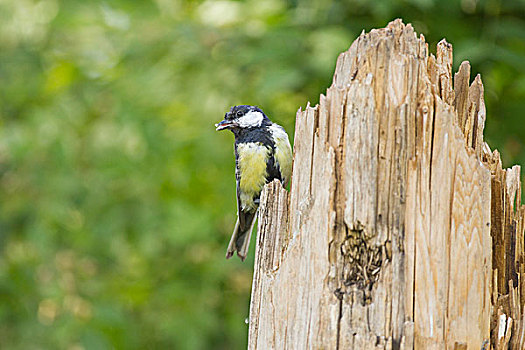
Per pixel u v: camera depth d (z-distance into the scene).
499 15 9.00
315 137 4.39
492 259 4.67
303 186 4.50
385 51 4.21
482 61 8.59
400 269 4.06
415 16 9.11
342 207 4.16
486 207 4.28
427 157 4.13
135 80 10.84
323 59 8.68
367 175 4.12
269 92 8.96
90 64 11.78
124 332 11.16
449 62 4.69
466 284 4.16
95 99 11.55
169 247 11.58
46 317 11.48
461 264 4.16
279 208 4.83
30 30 12.27
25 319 11.19
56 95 11.57
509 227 4.72
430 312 4.06
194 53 10.50
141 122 10.61
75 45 12.02
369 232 4.10
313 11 9.62
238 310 11.63
